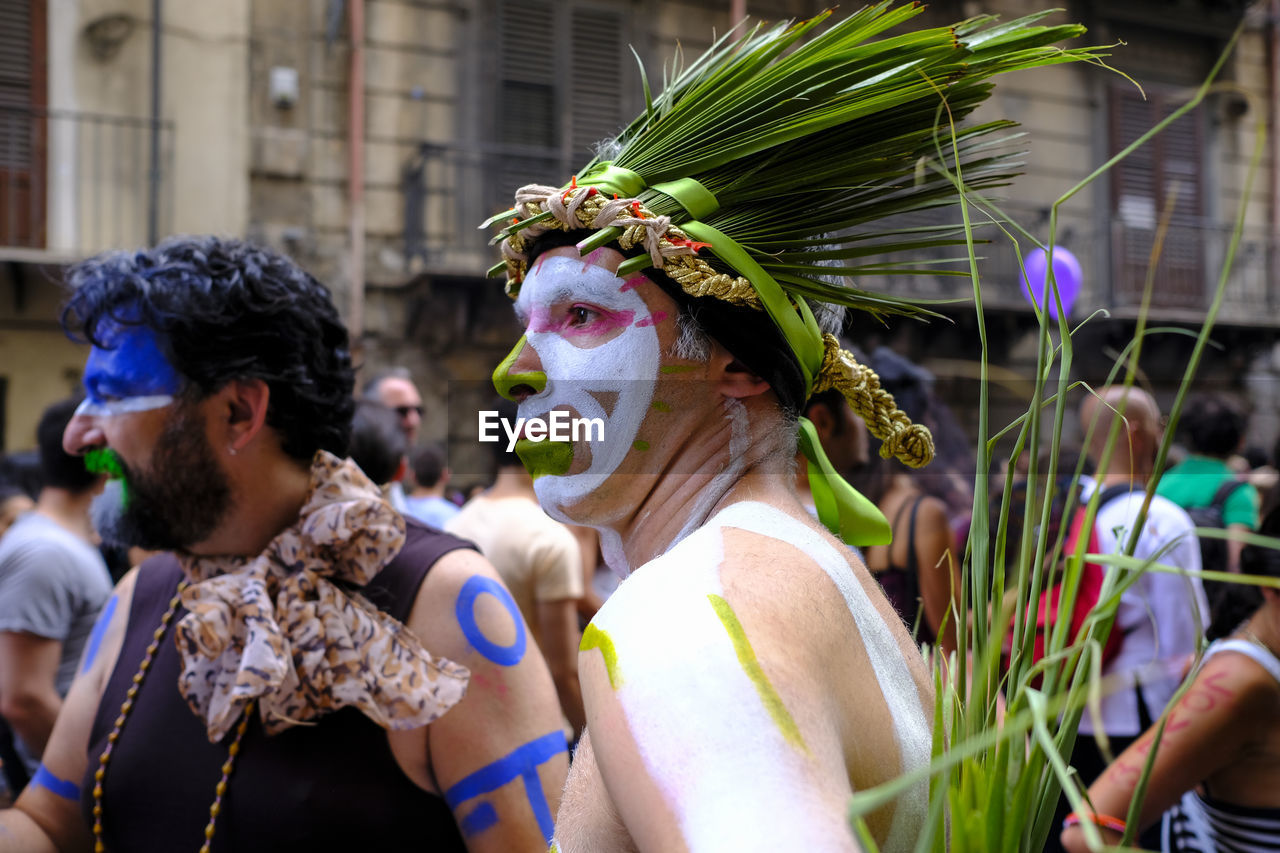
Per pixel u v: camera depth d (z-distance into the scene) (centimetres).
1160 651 204
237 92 695
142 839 111
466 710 110
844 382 89
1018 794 65
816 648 58
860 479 202
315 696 107
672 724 53
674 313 76
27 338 689
